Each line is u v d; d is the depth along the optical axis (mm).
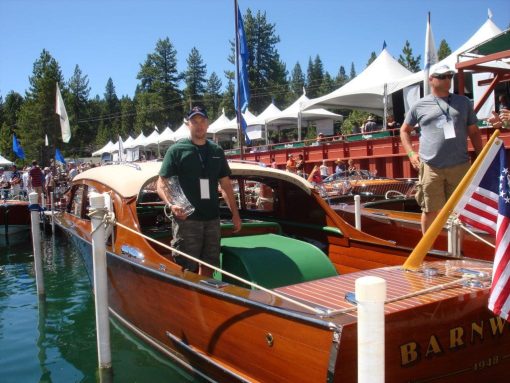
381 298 1961
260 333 3070
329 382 2545
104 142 90188
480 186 3473
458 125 4418
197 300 3621
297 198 5797
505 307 2805
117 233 5098
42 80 63500
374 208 7777
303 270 4309
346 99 18141
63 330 5594
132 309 4770
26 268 9250
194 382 3982
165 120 83000
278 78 74250
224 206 7062
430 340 2791
